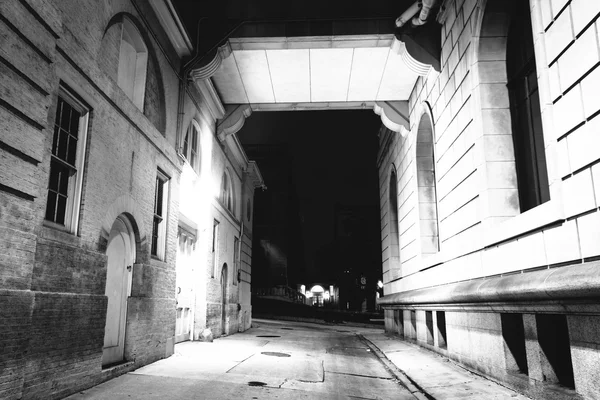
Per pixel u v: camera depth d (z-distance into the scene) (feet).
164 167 31.96
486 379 24.57
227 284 56.03
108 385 21.70
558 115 18.29
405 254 50.57
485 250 26.11
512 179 25.57
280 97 50.26
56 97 18.58
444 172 34.17
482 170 25.99
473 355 26.71
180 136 36.17
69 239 19.48
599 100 15.71
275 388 23.59
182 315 41.55
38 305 17.10
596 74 15.90
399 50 38.63
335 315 116.47
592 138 16.15
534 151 24.23
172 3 30.91
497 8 26.09
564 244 18.07
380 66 43.96
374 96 49.85
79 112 21.34
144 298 27.73
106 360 23.86
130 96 28.60
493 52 26.99
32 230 16.87
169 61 34.14
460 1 30.45
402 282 51.90
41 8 16.96
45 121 17.42
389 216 62.13
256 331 65.10
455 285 29.60
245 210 69.72
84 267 20.53
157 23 31.12
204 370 27.25
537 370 19.65
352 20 39.19
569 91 17.51
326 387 24.80
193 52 37.81
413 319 47.01
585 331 16.22
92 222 21.52
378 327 97.66
